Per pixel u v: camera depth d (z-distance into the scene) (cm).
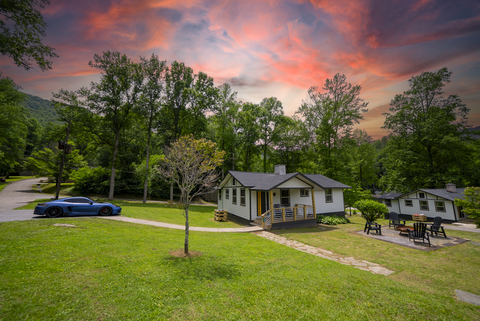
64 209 1341
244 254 873
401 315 481
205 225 1641
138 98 3078
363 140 4859
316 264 795
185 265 676
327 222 1862
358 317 464
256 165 5003
